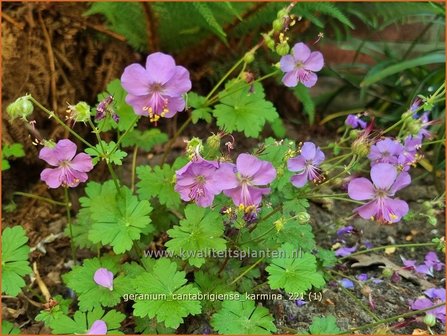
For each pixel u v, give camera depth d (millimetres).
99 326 243
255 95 322
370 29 490
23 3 378
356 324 283
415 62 404
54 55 383
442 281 317
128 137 338
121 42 411
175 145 422
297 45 283
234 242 278
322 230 352
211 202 248
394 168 247
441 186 391
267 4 392
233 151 415
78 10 389
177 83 245
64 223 358
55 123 384
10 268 259
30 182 391
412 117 302
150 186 298
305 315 285
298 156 266
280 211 292
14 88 377
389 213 251
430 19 481
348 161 395
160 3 375
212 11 391
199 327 275
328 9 394
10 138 378
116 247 261
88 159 258
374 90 479
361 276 313
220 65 439
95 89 405
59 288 317
